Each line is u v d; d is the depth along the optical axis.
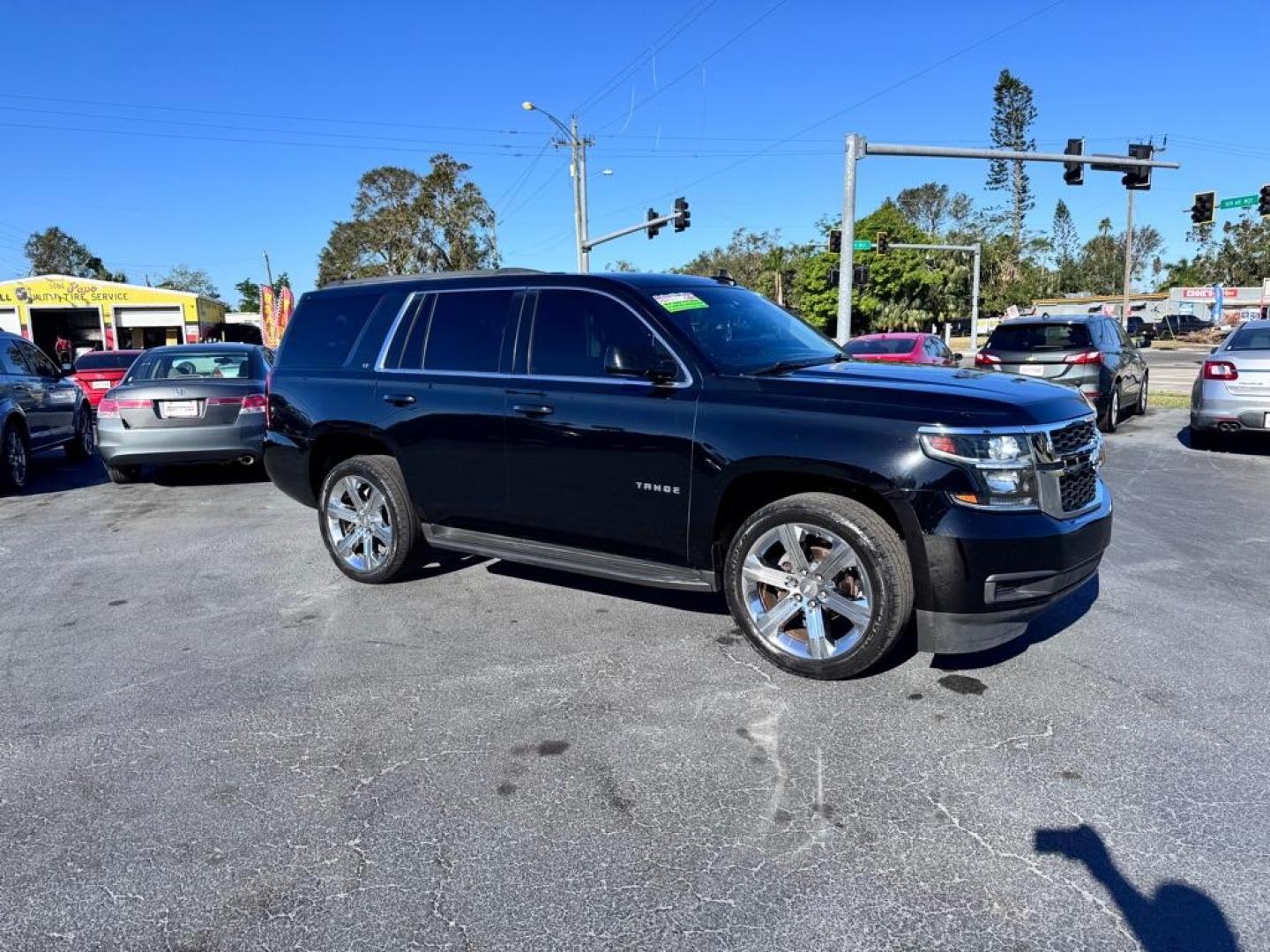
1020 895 2.50
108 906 2.52
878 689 3.83
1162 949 2.28
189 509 8.16
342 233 55.91
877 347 15.58
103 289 45.78
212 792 3.12
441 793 3.09
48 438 10.41
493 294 4.96
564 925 2.42
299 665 4.26
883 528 3.64
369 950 2.33
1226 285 76.75
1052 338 11.62
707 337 4.34
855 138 20.22
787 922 2.41
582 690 3.90
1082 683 3.87
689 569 4.23
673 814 2.94
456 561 6.06
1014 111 70.94
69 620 4.99
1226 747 3.31
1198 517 6.98
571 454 4.44
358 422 5.34
